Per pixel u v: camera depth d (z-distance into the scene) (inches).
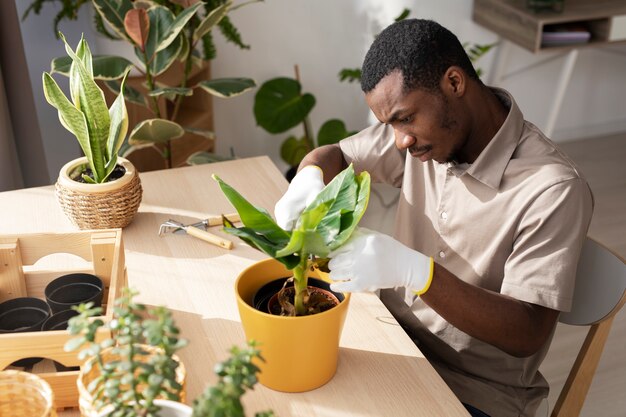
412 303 54.7
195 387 39.5
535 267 45.1
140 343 34.4
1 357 35.8
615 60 140.7
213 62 115.5
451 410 38.3
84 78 49.8
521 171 47.1
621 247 111.9
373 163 58.7
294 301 38.8
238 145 124.6
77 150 109.9
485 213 48.8
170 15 79.7
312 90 124.0
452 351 52.8
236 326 44.2
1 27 84.0
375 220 119.7
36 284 44.5
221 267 49.9
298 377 38.4
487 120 47.5
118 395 27.8
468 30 129.3
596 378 85.5
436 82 43.8
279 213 48.6
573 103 142.8
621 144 143.5
